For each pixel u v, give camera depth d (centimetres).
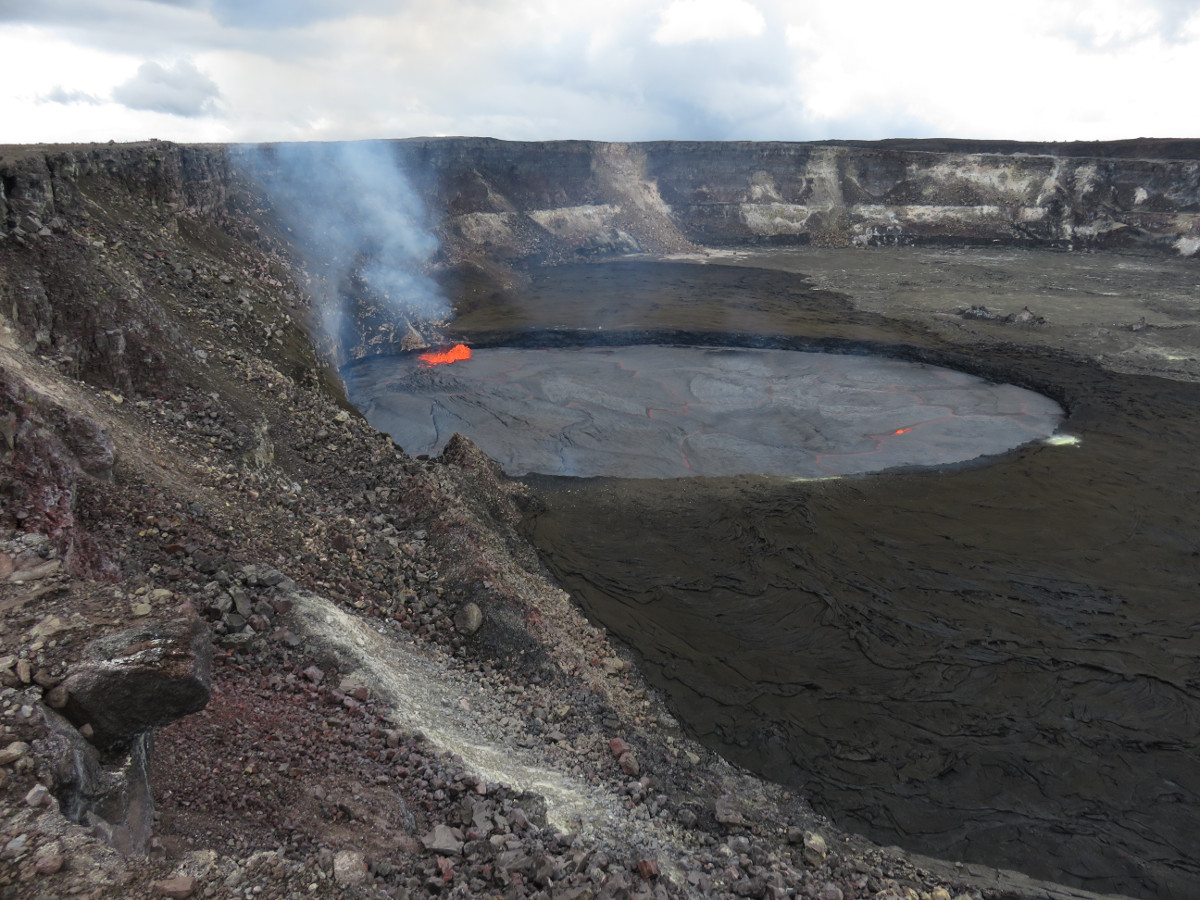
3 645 604
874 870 1243
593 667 1705
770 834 1280
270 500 1592
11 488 914
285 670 1059
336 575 1481
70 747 550
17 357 1323
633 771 1309
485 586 1656
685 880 969
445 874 725
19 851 475
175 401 1734
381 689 1090
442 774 929
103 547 1062
